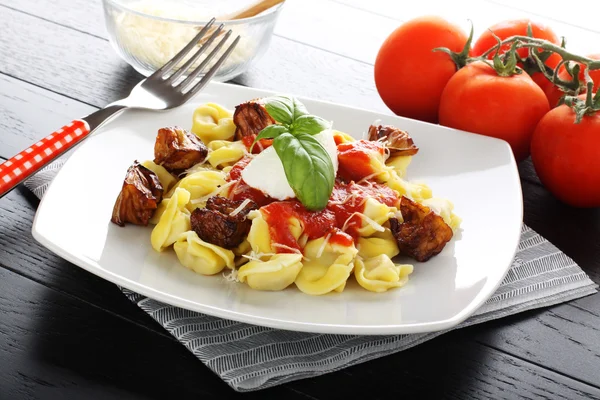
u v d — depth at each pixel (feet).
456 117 2.56
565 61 2.57
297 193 2.13
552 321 2.18
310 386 2.01
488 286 2.08
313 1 3.36
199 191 2.29
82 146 2.30
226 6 3.07
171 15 2.85
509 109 2.51
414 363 2.07
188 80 2.56
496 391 2.03
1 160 2.44
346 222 2.20
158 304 2.08
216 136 2.48
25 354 2.00
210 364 1.98
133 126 2.42
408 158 2.43
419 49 2.66
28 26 2.99
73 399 1.94
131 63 2.80
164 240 2.14
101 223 2.17
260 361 2.00
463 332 2.14
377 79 2.74
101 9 3.15
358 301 2.07
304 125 2.17
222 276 2.13
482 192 2.36
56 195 2.15
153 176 2.23
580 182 2.43
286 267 2.09
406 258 2.21
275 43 3.06
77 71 2.82
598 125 2.41
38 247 2.22
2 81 2.72
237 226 2.14
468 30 3.69
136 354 2.03
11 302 2.09
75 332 2.05
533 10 3.98
